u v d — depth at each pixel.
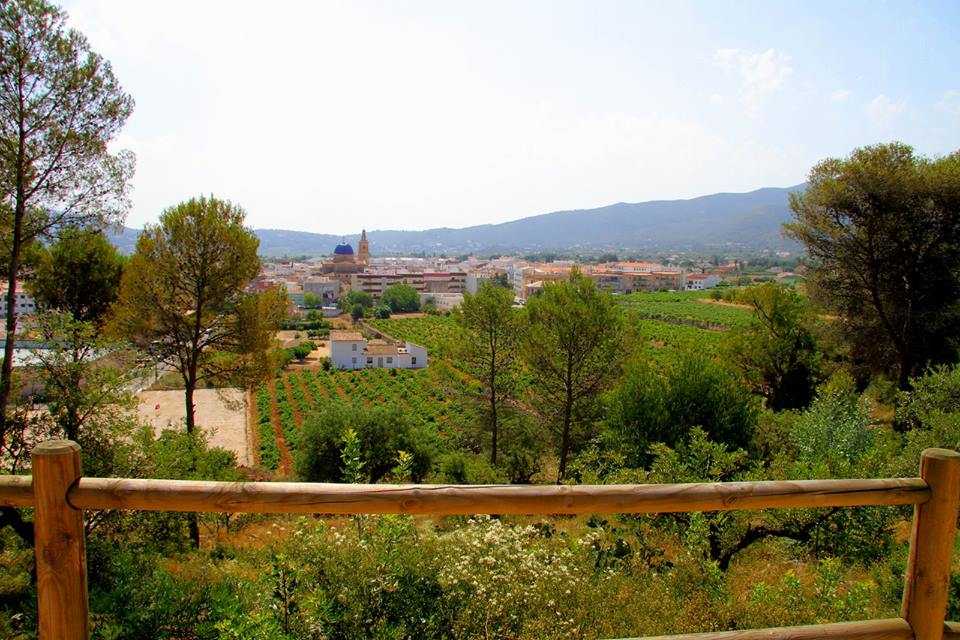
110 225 12.31
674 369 15.08
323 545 4.65
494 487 2.37
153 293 15.37
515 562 4.79
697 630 4.43
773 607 4.84
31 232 11.06
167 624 4.89
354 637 4.05
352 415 20.98
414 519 5.43
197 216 15.15
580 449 18.70
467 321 21.53
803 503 2.47
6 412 8.07
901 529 9.36
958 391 12.51
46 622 2.30
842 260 18.86
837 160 18.52
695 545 5.95
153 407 34.34
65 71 10.72
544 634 4.09
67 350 8.28
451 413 39.38
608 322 17.77
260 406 41.19
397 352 61.69
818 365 21.75
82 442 7.98
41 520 2.26
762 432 15.14
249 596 4.61
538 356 18.53
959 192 16.45
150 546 7.43
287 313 17.42
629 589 5.00
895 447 11.96
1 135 10.34
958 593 5.67
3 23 9.89
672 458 8.46
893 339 18.56
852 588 5.20
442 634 4.24
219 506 2.32
